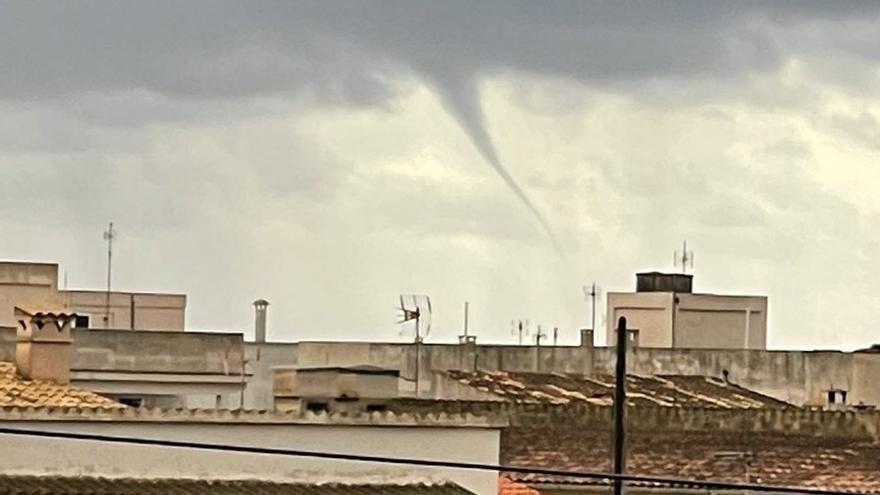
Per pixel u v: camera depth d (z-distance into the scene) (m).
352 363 60.31
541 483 44.94
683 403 53.72
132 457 33.34
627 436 46.84
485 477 35.75
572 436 46.50
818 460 47.78
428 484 35.25
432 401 46.34
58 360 39.38
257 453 31.84
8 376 39.31
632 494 45.94
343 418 34.66
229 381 55.00
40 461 32.88
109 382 53.44
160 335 54.31
